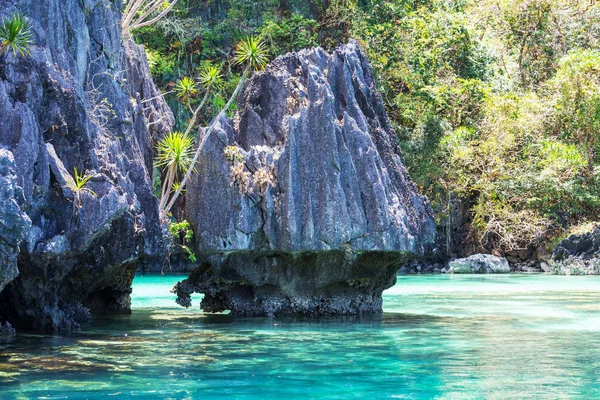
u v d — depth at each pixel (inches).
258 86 613.3
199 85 1478.8
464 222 1518.2
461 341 467.2
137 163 561.9
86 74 540.1
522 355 414.6
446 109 1482.5
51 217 446.3
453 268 1386.6
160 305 724.0
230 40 1592.0
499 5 1620.3
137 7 763.4
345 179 566.9
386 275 625.0
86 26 541.0
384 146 625.3
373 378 349.7
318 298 603.2
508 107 1489.9
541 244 1435.8
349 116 588.1
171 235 629.9
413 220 624.1
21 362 385.4
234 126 612.4
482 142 1464.1
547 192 1450.5
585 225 1397.6
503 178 1451.8
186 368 372.5
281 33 1529.3
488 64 1502.2
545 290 911.0
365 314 623.8
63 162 463.5
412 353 421.4
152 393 315.6
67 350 424.8
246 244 561.9
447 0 1539.1
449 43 1413.6
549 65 1678.2
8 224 365.4
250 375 355.6
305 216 557.9
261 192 564.7
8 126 422.0
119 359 396.5
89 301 629.6
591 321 576.7
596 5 1652.3
